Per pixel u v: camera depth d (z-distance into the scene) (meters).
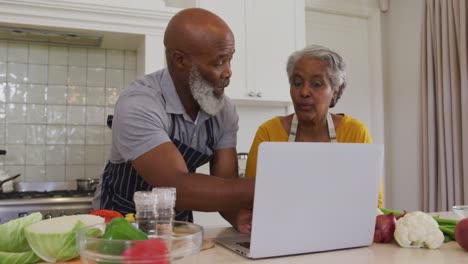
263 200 0.74
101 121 2.71
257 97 2.68
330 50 1.32
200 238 0.64
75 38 2.46
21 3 2.14
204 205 0.91
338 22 3.29
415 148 3.08
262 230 0.76
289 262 0.75
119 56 2.77
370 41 3.36
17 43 2.56
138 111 1.05
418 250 0.86
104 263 0.55
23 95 2.57
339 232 0.83
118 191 1.27
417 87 3.07
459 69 2.56
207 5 2.61
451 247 0.89
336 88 1.36
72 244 0.71
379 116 3.30
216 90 1.09
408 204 3.14
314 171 0.78
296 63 1.32
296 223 0.78
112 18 2.31
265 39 2.73
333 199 0.81
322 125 1.44
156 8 2.37
